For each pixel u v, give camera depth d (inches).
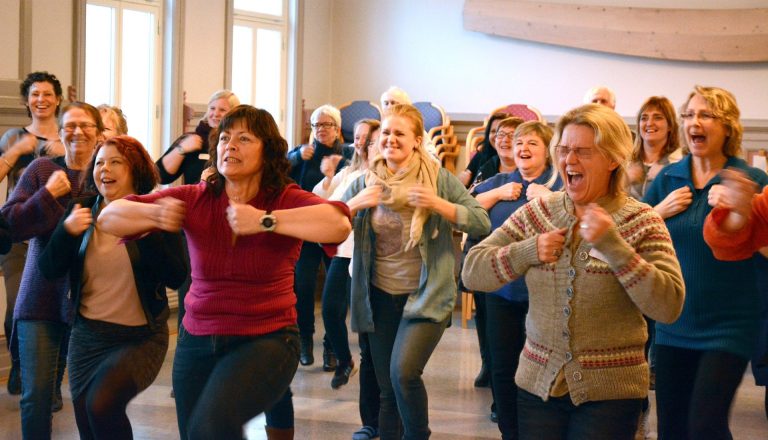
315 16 364.8
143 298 120.5
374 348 142.6
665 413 123.1
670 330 121.6
